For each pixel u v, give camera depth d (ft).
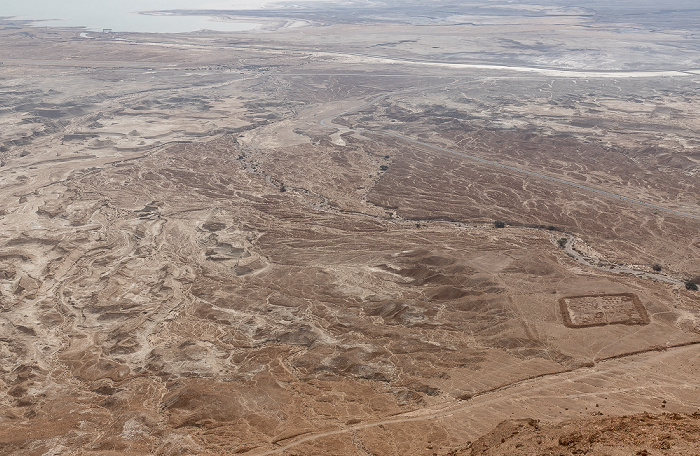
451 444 131.95
